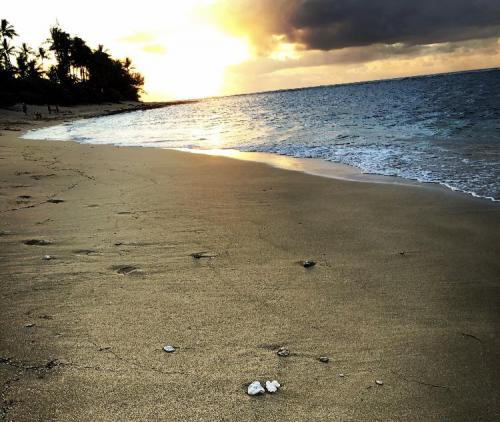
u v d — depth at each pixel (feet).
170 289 14.34
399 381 10.09
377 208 24.34
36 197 26.61
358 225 21.39
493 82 190.08
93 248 17.79
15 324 11.79
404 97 168.14
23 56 273.13
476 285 14.76
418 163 36.99
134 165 40.65
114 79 371.97
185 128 99.04
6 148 55.57
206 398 9.27
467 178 30.27
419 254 17.56
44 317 12.24
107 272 15.52
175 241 18.94
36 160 43.52
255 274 15.71
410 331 12.12
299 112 138.62
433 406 9.33
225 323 12.32
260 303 13.57
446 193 26.86
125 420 8.54
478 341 11.64
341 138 58.59
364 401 9.43
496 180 29.12
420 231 20.26
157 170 37.68
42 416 8.51
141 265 16.26
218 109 227.81
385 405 9.33
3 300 13.19
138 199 26.61
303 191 28.94
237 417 8.79
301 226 21.33
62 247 17.79
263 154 48.19
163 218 22.44
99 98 313.53
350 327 12.30
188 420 8.63
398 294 14.26
